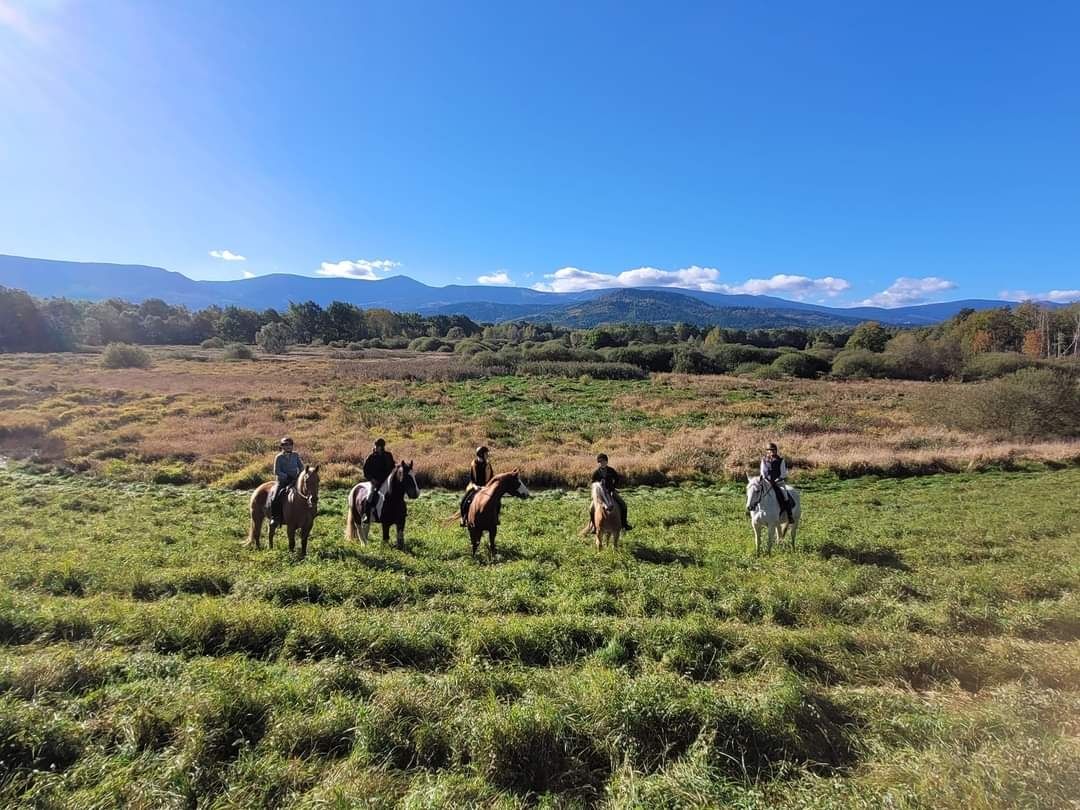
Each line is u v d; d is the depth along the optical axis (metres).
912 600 10.03
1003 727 5.88
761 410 41.69
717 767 5.33
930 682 7.36
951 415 36.31
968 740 5.73
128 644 7.64
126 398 41.16
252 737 5.57
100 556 11.37
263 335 114.88
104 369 61.81
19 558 10.98
